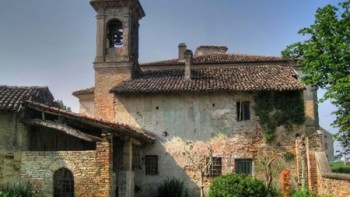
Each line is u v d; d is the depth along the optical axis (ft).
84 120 53.01
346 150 65.46
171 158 76.64
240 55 106.32
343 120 61.72
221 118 77.10
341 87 57.98
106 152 52.42
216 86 76.74
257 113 76.48
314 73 64.95
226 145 76.13
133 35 93.45
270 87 74.90
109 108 87.10
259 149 75.56
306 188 68.74
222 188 60.59
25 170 53.06
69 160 52.70
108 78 88.28
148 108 79.05
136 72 92.07
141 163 76.79
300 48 68.03
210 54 110.42
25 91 59.88
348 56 61.46
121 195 60.54
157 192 75.51
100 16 91.35
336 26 63.93
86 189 51.83
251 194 60.08
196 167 75.66
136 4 91.97
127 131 55.67
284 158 74.95
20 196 49.80
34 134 58.80
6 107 52.65
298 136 75.41
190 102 78.23
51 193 52.37
